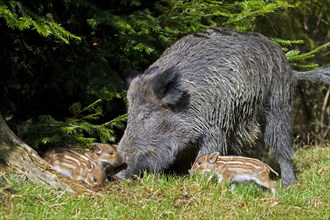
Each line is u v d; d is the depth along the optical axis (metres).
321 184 12.05
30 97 14.35
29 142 12.34
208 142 12.23
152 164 11.98
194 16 13.69
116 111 14.27
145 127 11.95
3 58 13.94
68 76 13.50
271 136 12.89
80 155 11.33
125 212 9.55
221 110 12.18
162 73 11.89
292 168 13.01
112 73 13.43
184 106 12.04
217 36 12.59
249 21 15.05
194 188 10.62
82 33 13.98
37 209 9.34
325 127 21.58
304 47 20.64
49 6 12.99
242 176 11.38
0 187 9.73
